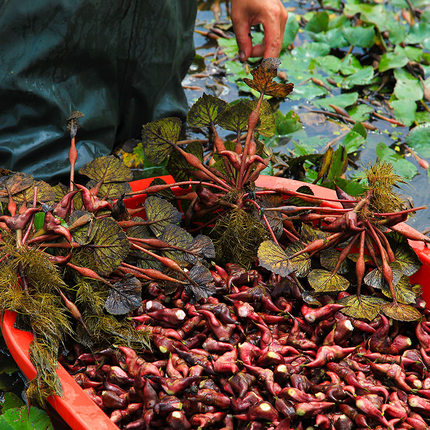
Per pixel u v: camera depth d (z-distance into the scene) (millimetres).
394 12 2348
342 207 1042
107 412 818
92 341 862
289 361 842
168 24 1381
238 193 991
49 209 856
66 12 1171
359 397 786
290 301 958
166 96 1559
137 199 1086
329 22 2250
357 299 940
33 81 1212
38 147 1267
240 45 1626
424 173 1607
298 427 765
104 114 1359
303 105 1875
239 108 1033
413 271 975
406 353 880
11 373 954
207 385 810
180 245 967
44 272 835
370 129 1784
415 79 1994
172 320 878
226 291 951
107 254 894
